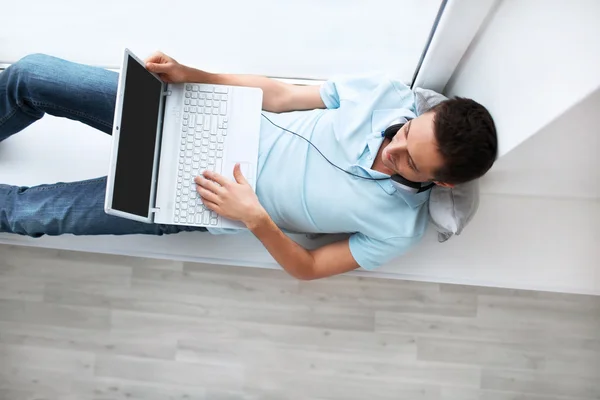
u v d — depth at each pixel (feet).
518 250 4.23
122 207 3.02
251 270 5.01
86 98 3.57
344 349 5.00
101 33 4.43
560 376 4.90
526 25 2.48
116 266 5.08
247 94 3.57
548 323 4.88
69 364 5.15
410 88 4.02
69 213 3.73
